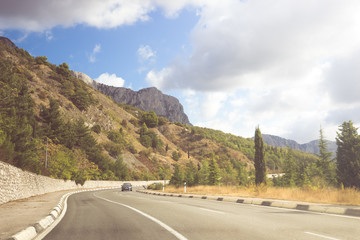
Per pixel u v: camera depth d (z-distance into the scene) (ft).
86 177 209.87
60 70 458.50
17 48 447.83
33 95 306.96
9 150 68.90
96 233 23.66
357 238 19.71
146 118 635.25
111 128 426.10
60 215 38.42
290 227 24.90
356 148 168.66
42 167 127.03
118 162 297.33
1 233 21.56
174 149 603.26
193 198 79.56
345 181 165.37
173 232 23.22
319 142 223.71
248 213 36.91
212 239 20.12
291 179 234.79
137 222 29.71
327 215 34.09
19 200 65.26
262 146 149.48
